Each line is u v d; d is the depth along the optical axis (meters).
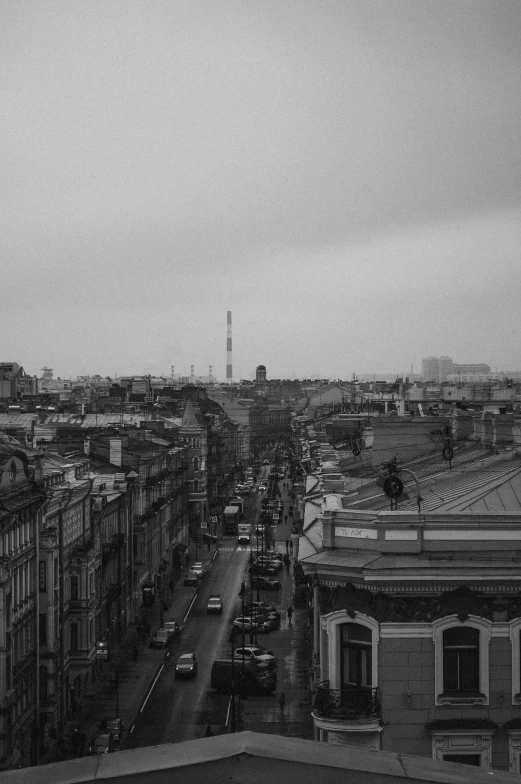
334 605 24.23
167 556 106.81
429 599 23.55
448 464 38.12
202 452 151.75
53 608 54.12
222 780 7.52
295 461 146.12
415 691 23.42
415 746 23.31
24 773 7.52
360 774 7.54
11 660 46.72
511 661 23.39
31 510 51.66
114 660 68.88
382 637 23.48
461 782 7.57
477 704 23.34
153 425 138.50
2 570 45.50
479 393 140.62
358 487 38.91
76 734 50.69
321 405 184.88
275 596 91.12
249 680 59.03
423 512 25.31
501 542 24.19
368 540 24.78
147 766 7.52
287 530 134.00
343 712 23.36
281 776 7.54
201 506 143.50
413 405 88.75
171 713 55.72
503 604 23.48
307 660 63.22
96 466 87.44
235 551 122.31
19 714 48.28
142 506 90.81
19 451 53.88
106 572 69.06
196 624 80.50
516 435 40.69
